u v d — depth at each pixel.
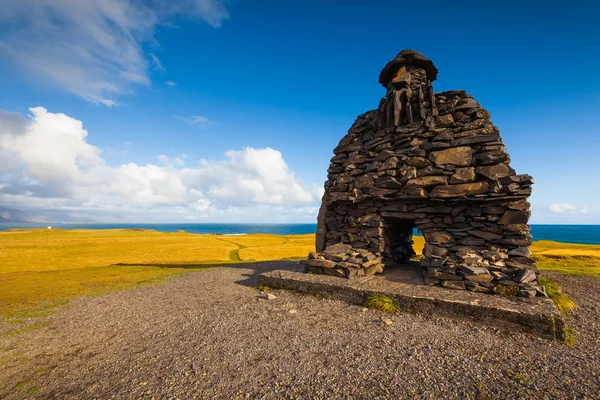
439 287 9.52
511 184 9.58
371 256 11.73
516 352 6.26
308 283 10.78
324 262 11.67
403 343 6.73
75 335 7.99
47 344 7.42
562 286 12.77
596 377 5.28
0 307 10.88
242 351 6.60
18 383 5.57
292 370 5.71
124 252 40.19
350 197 12.76
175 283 14.79
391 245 14.18
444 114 12.12
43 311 10.32
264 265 21.23
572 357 6.04
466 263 9.54
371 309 8.94
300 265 20.97
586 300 10.57
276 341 7.06
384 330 7.48
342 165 14.28
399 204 11.84
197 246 50.12
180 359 6.34
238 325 8.20
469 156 10.64
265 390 5.08
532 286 8.34
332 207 14.04
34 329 8.51
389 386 5.09
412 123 12.48
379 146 13.05
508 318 7.29
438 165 11.02
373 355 6.22
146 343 7.30
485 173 10.10
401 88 13.30
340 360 6.05
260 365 5.95
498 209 9.88
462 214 10.58
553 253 25.38
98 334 8.03
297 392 5.00
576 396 4.71
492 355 6.13
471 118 11.49
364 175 12.90
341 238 13.20
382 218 12.35
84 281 16.08
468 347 6.49
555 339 6.79
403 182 11.54
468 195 10.20
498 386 5.02
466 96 12.20
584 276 14.95
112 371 5.94
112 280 16.25
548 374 5.39
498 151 10.24
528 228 9.30
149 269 20.97
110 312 10.05
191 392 5.08
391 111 13.27
